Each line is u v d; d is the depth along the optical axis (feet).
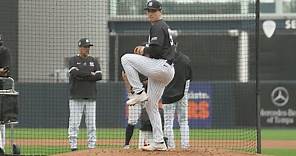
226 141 217.77
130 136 156.76
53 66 299.38
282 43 392.06
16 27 301.02
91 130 163.53
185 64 146.61
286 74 393.50
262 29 374.63
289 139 252.83
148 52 116.47
